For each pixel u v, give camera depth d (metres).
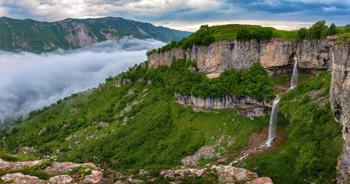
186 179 108.50
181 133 170.50
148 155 166.50
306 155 116.31
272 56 174.25
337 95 113.69
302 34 167.50
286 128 139.00
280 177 117.69
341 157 107.00
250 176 111.06
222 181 107.44
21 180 92.44
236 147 147.25
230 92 170.38
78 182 95.19
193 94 184.38
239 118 163.38
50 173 99.62
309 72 166.38
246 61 180.88
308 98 138.25
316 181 107.44
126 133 199.38
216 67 193.75
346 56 108.38
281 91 160.62
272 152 130.00
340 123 115.00
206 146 155.88
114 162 169.38
